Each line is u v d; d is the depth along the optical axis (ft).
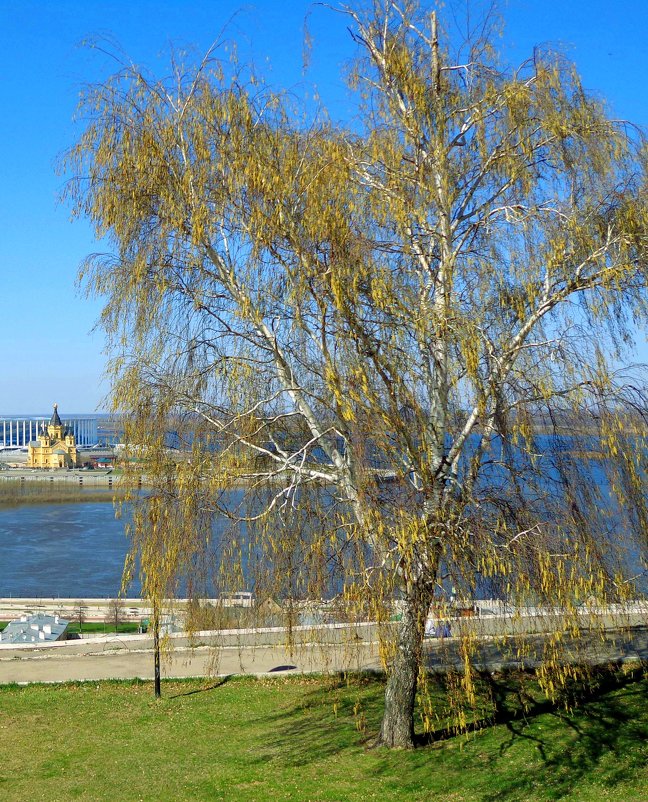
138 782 57.16
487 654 74.84
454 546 46.96
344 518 50.96
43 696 77.46
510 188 54.44
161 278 55.21
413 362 47.47
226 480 53.52
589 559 48.01
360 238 49.03
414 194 53.01
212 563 53.78
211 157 54.34
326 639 68.54
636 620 80.79
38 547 298.15
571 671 61.67
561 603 47.70
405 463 47.73
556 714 65.67
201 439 54.19
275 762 59.41
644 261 50.42
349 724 65.98
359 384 46.32
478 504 47.96
